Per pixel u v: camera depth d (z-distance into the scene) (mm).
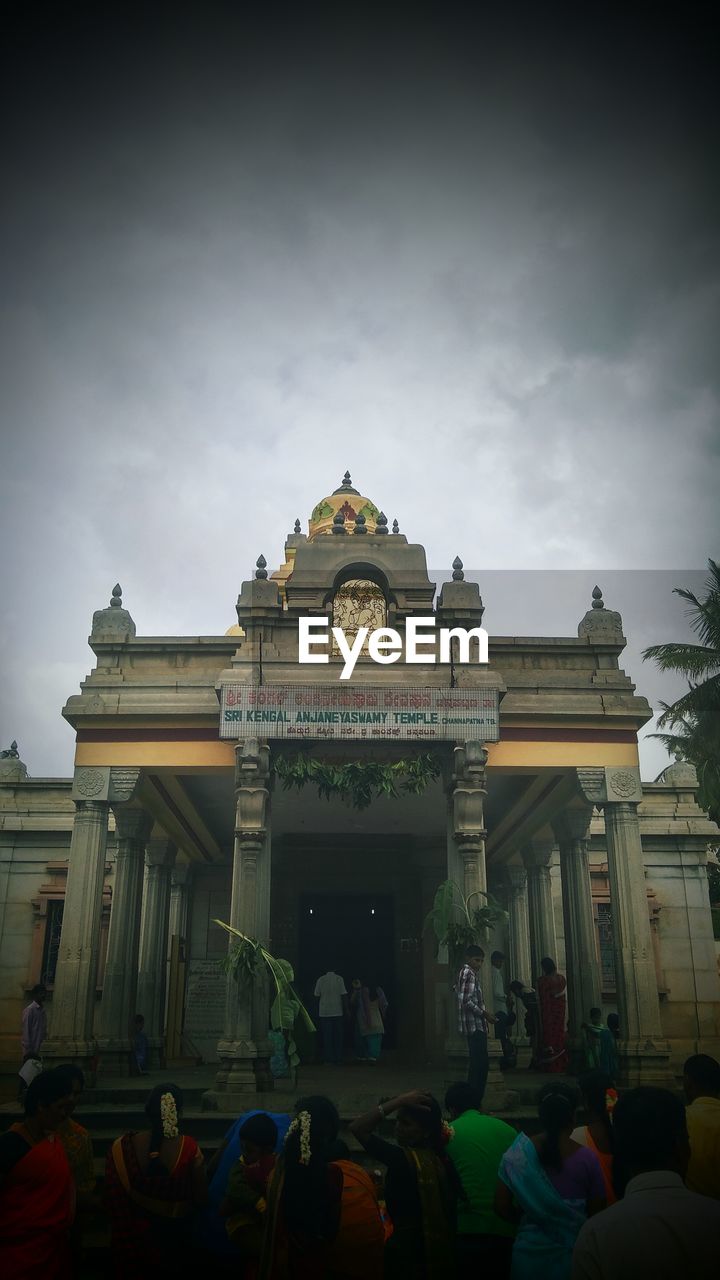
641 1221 3068
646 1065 12898
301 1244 4523
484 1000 12656
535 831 18203
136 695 14297
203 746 14125
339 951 20844
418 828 20047
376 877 20766
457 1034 12586
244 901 13039
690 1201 3135
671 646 23391
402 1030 19797
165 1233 5340
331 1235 4582
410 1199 4812
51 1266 5035
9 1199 5059
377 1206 4836
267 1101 11672
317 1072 16125
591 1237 3107
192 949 20359
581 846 16438
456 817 13555
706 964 20281
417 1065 18297
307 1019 12703
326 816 18781
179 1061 18000
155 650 14781
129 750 14133
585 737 14391
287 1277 4480
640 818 20891
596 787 14203
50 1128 5355
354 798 14203
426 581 14477
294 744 13805
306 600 14398
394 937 20469
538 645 14930
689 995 20062
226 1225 5371
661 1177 3252
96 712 14156
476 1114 5715
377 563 14578
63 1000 12906
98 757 14109
